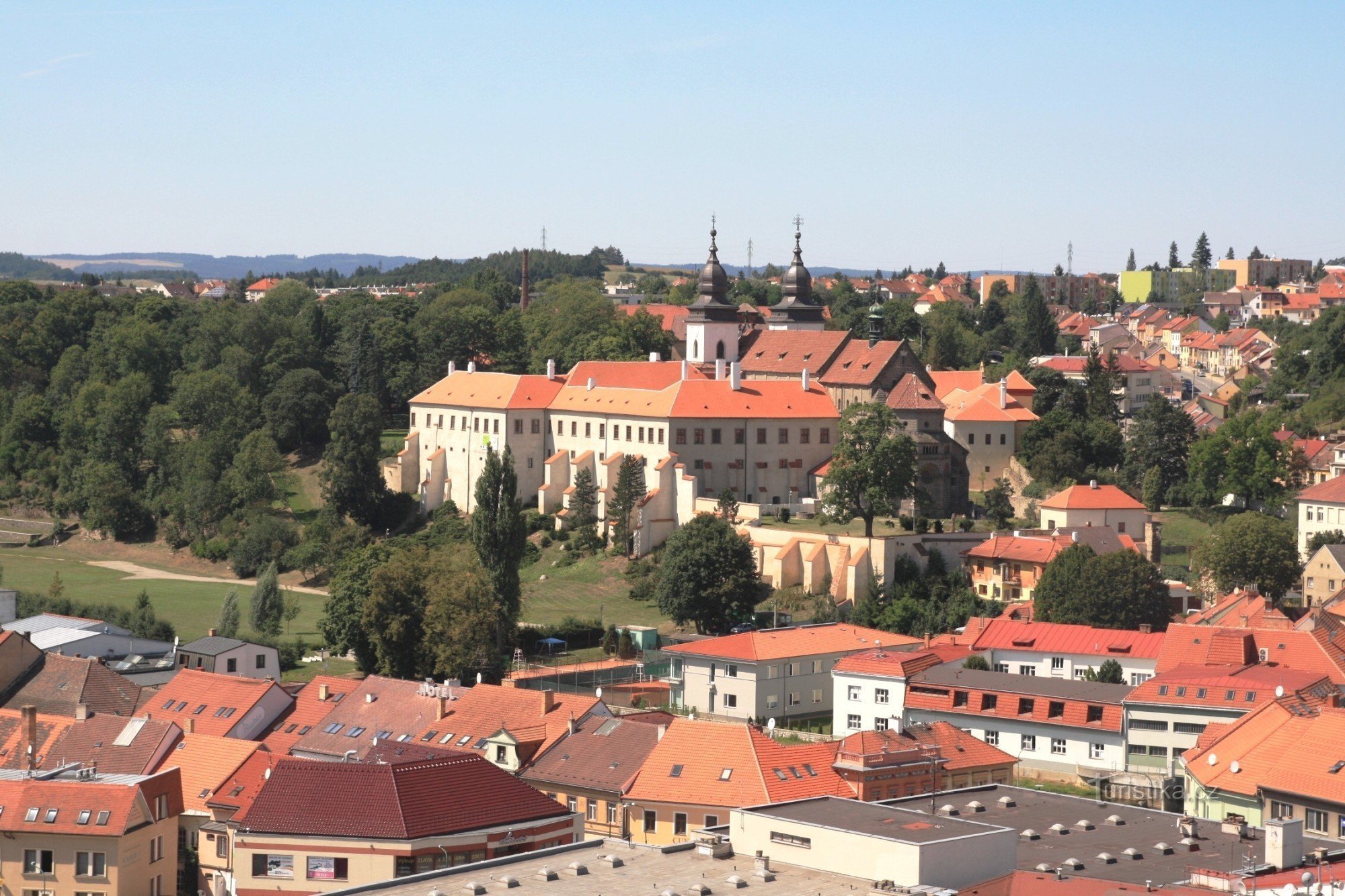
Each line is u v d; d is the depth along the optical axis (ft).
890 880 337.11
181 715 604.90
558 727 559.79
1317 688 594.24
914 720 644.27
